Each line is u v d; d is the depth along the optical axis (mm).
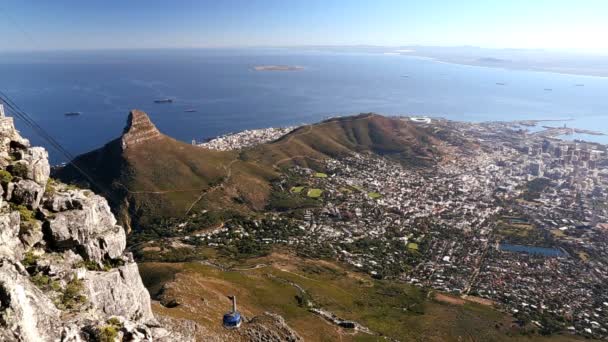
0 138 38125
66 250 38000
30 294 28406
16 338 23625
